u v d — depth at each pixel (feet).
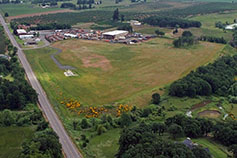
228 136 349.20
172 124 377.30
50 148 312.29
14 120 407.85
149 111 450.71
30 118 413.80
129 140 320.09
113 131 400.26
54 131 383.24
